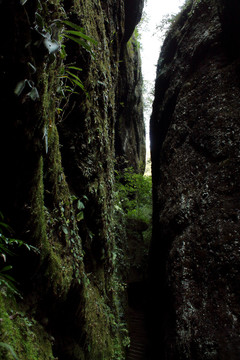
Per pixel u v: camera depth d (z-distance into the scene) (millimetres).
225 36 5426
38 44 1133
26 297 1784
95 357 2936
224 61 5332
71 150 2994
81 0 3217
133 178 10688
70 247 2475
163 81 7863
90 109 3314
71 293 2344
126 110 11539
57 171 2252
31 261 1701
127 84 10414
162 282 5539
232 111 4602
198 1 6891
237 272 3412
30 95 1147
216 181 4312
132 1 7871
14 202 1460
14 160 1346
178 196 5172
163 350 4480
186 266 4234
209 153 4715
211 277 3725
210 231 4020
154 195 7812
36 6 1066
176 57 7293
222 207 4012
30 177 1458
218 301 3469
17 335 1401
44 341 1802
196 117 5352
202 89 5465
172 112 6898
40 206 1692
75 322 2465
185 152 5426
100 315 3285
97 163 3623
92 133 3420
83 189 3174
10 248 1576
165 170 6090
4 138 1274
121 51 9383
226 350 3070
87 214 3363
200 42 6020
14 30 995
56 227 2221
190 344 3549
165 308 4934
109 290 4250
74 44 2855
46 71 1386
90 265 3488
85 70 3029
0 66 1054
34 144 1370
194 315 3719
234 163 4172
